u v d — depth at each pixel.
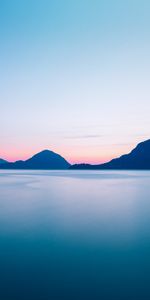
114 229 13.95
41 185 44.00
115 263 9.19
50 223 15.39
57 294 7.11
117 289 7.35
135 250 10.59
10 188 37.78
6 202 23.48
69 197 27.19
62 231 13.59
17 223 15.38
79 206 21.36
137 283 7.71
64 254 10.16
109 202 23.50
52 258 9.74
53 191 33.09
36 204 22.39
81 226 14.63
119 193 30.88
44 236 12.69
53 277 8.12
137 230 13.72
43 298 6.93
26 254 10.17
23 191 33.28
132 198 26.34
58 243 11.59
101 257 9.81
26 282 7.78
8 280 7.92
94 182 52.44
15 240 12.04
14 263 9.23
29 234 13.00
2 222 15.66
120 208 20.38
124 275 8.21
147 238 12.22
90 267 8.88
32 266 8.98
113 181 55.81
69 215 17.70
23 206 21.33
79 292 7.20
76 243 11.54
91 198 26.36
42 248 10.91
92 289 7.36
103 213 18.41
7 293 7.15
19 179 66.00
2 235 12.92
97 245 11.23
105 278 8.02
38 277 8.12
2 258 9.77
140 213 18.39
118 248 10.82
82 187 39.47
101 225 14.88
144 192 31.95
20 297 6.96
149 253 10.23
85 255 10.04
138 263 9.21
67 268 8.77
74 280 7.91
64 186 41.62
